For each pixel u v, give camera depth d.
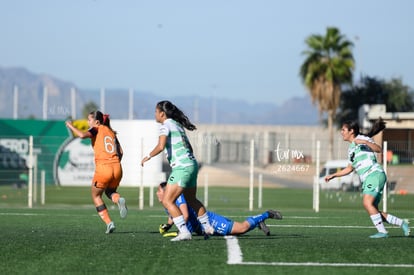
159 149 25.19
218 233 26.91
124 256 21.70
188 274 19.09
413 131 75.62
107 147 28.94
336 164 84.81
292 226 33.72
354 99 160.38
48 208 49.28
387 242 25.41
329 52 133.50
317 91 132.62
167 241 25.33
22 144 84.62
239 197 75.75
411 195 67.19
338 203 65.69
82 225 33.66
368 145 27.62
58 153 83.62
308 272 19.53
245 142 132.75
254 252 22.55
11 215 40.44
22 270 19.64
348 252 22.67
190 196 26.39
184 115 25.75
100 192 29.00
